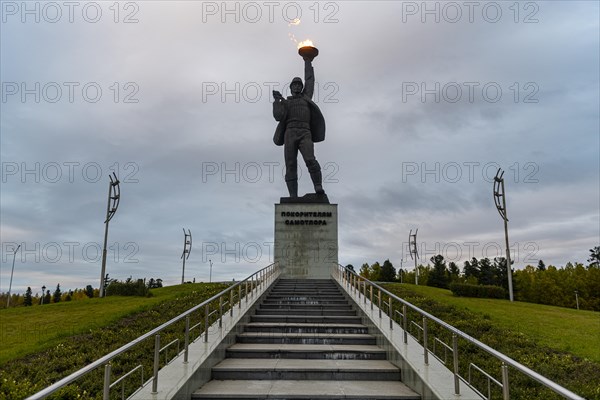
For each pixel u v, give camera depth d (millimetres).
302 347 10625
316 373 8828
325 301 17016
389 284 28266
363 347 10742
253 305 14586
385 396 7531
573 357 11930
